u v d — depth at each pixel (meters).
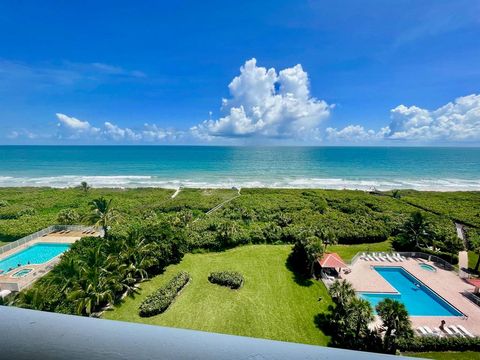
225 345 1.22
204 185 76.88
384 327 17.88
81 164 127.56
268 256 29.70
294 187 75.75
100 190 65.25
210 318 20.31
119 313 20.55
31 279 23.66
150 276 25.67
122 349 1.18
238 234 32.47
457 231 40.38
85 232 34.78
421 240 31.73
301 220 40.41
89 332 1.28
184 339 1.25
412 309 21.84
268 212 45.50
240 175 96.31
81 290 18.86
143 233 26.56
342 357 1.20
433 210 49.78
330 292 22.75
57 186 74.75
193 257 29.53
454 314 21.05
